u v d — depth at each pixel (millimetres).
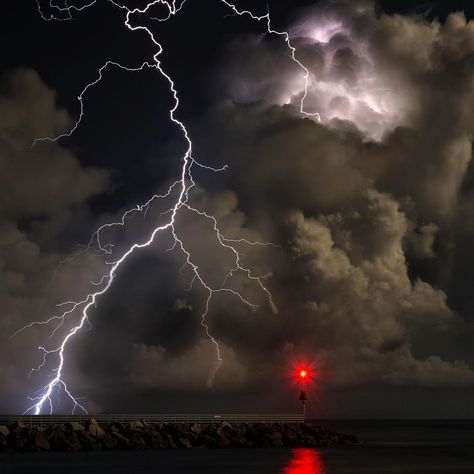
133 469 43125
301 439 60312
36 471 41562
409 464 51938
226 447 55156
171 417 56312
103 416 54188
